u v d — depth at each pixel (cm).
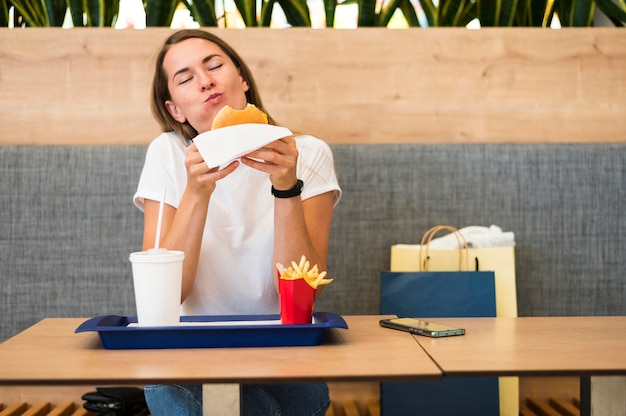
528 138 214
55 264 198
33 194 198
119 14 226
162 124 161
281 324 108
